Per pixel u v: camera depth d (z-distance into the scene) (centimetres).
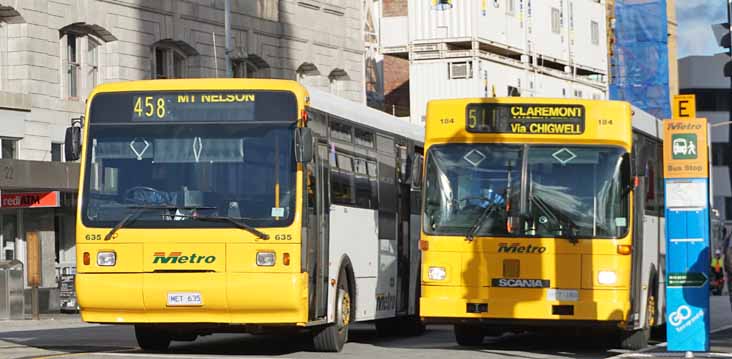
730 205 13338
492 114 2298
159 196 2088
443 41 7269
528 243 2252
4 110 4547
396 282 2719
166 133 2108
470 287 2267
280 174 2083
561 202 2259
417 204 2883
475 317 2259
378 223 2588
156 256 2072
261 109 2106
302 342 2619
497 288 2256
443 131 2316
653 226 2547
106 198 2098
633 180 2264
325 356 2178
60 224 4844
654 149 2616
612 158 2262
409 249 2817
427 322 2284
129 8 5066
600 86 8631
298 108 2102
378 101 7925
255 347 2456
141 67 5125
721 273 7250
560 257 2242
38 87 4688
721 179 13312
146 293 2064
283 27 5912
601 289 2231
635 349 2475
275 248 2059
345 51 6372
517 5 7638
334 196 2284
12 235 4625
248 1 5697
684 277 1964
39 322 3856
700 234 1955
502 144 2295
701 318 1964
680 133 1955
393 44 7462
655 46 8944
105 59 5016
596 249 2236
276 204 2073
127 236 2078
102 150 2114
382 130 2655
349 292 2395
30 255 4131
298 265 2064
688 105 1952
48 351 2241
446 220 2289
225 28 5206
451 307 2266
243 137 2098
